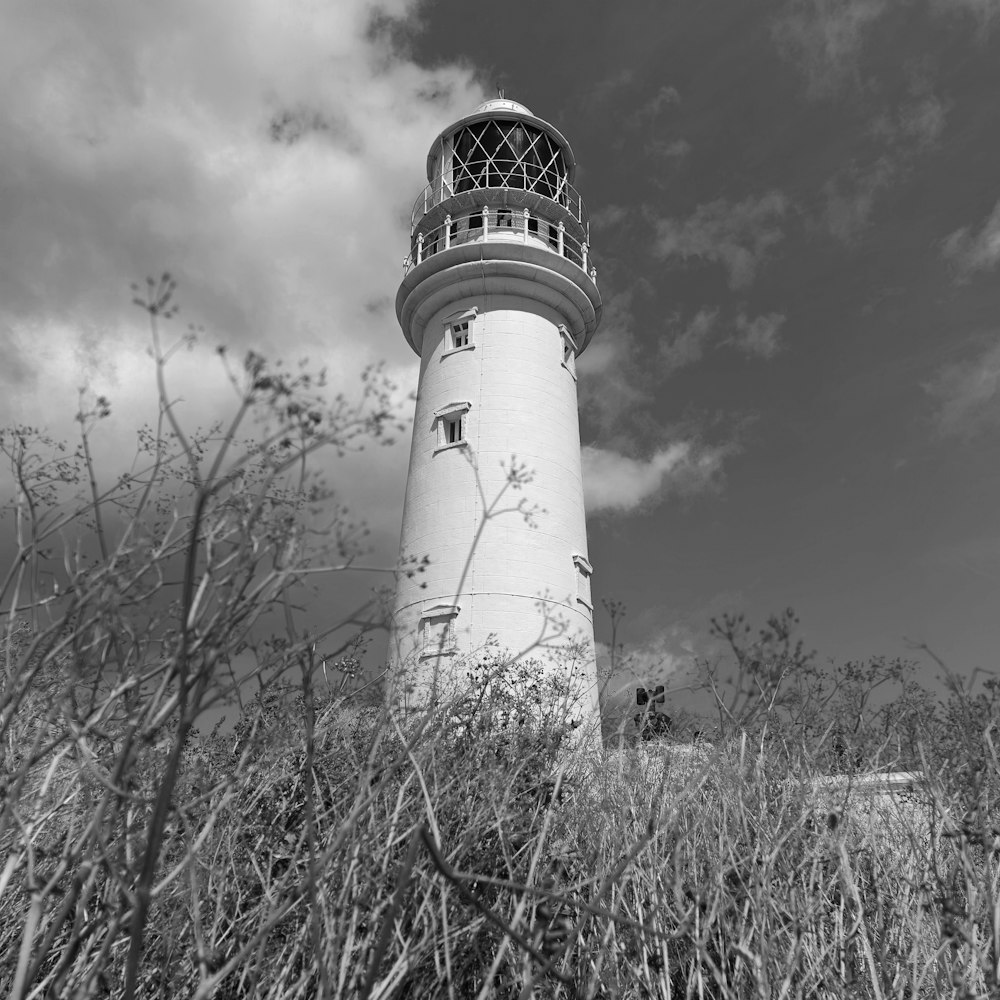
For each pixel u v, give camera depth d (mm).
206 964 3789
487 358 31344
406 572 3633
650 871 5645
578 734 8047
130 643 3406
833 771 6875
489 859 5559
